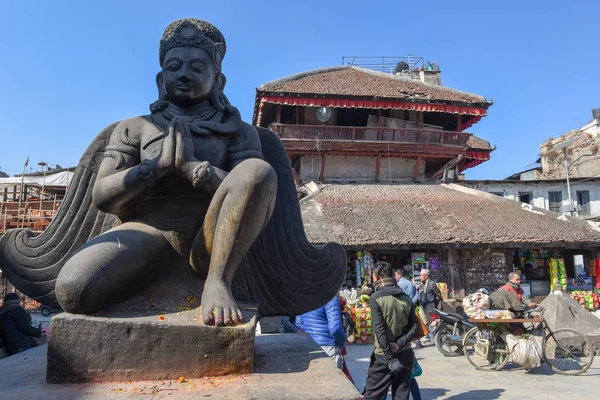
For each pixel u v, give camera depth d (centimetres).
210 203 246
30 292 296
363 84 2409
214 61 302
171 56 292
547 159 3094
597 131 2952
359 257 1606
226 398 186
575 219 1822
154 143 274
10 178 2598
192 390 196
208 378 215
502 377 764
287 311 299
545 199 2791
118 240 243
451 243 1605
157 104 295
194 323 221
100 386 205
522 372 797
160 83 312
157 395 190
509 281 887
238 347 220
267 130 324
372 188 2114
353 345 1147
